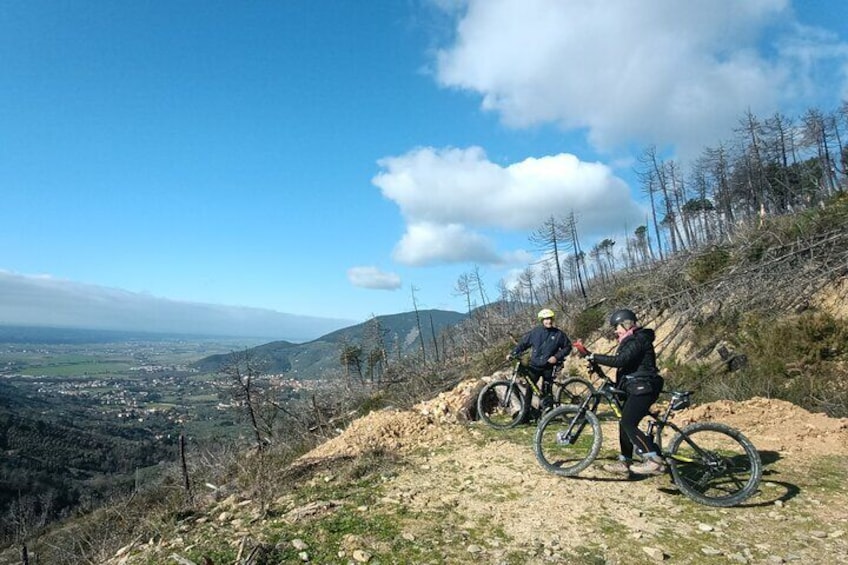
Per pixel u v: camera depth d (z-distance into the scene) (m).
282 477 6.56
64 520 22.50
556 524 4.80
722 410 8.53
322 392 27.19
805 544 4.28
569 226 34.12
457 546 4.40
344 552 4.35
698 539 4.43
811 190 36.38
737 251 15.49
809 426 7.43
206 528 5.22
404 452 7.50
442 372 25.33
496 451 7.30
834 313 11.28
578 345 5.73
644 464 5.52
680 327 14.48
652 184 44.47
